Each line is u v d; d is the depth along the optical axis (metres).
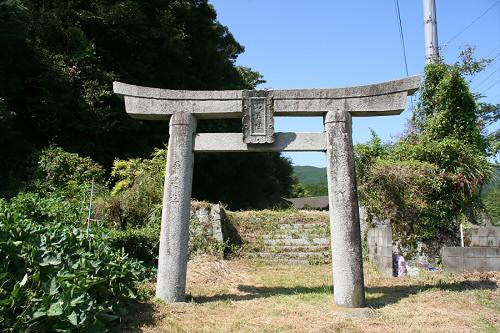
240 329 5.39
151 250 9.91
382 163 11.92
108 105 18.86
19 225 5.28
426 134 12.90
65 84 17.05
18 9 15.21
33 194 11.62
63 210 9.57
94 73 18.36
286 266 11.25
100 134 18.53
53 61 17.00
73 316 4.13
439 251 10.98
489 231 10.19
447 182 11.40
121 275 5.70
